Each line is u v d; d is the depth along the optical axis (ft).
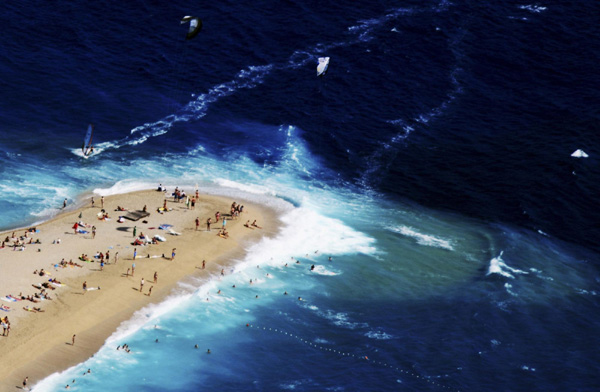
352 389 298.35
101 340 308.40
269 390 296.71
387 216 403.54
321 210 404.57
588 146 449.06
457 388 300.61
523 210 405.80
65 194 395.14
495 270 364.79
